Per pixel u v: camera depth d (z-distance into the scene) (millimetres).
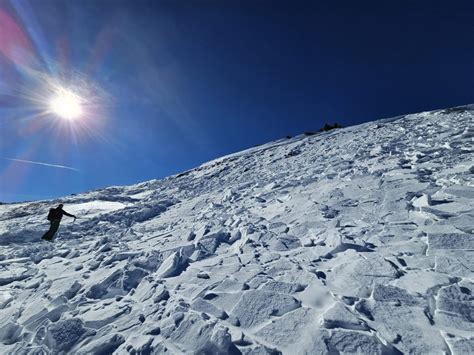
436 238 3865
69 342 3236
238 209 8516
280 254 4707
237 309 3328
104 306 4090
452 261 3367
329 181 8586
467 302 2697
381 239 4371
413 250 3834
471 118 13000
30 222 15180
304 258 4375
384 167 8078
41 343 3377
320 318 2844
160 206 14266
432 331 2494
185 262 5188
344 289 3326
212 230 6852
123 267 5254
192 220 9141
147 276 4828
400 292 3016
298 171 12328
